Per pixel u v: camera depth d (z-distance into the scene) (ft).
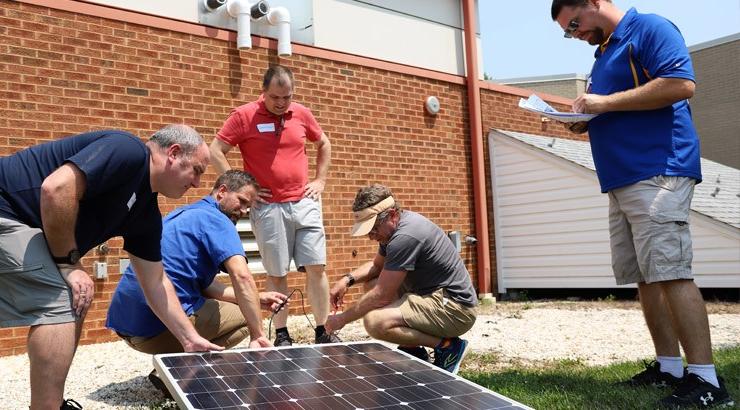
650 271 11.91
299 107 18.06
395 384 7.74
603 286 33.96
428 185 33.45
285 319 17.24
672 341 13.24
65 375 8.63
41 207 8.30
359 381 7.86
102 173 8.54
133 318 13.21
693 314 11.62
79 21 22.54
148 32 24.14
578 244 34.81
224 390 7.30
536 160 36.24
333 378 7.97
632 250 13.28
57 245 8.57
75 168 8.39
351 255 29.48
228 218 14.02
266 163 17.17
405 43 33.32
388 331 13.91
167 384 7.67
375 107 31.42
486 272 35.19
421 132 33.45
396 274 13.69
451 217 34.47
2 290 8.59
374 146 31.14
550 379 13.99
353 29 31.01
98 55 22.89
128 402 13.53
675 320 11.83
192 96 25.08
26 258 8.43
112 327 13.60
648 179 11.97
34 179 8.71
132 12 23.79
